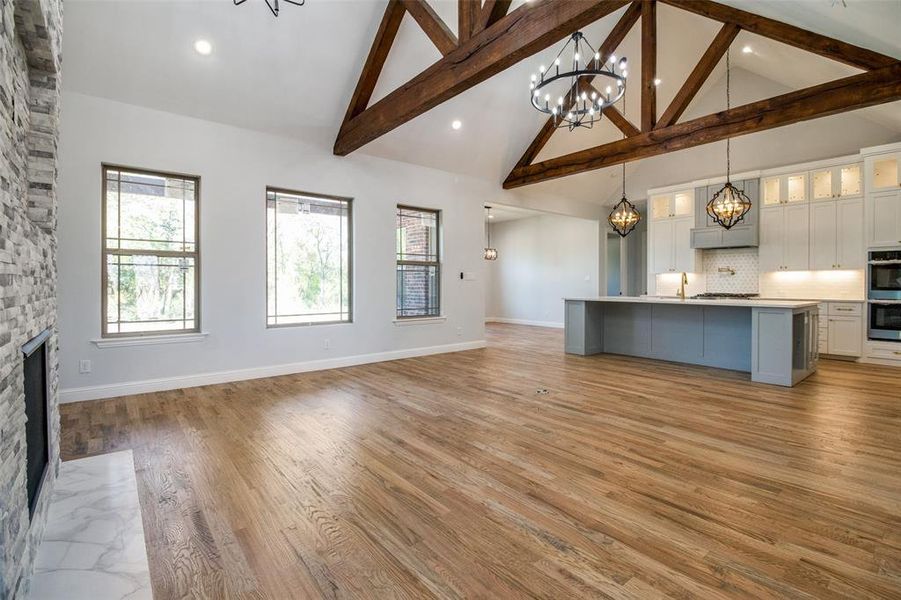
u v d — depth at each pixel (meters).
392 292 6.08
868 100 3.76
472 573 1.65
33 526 1.67
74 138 3.86
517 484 2.36
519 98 6.24
